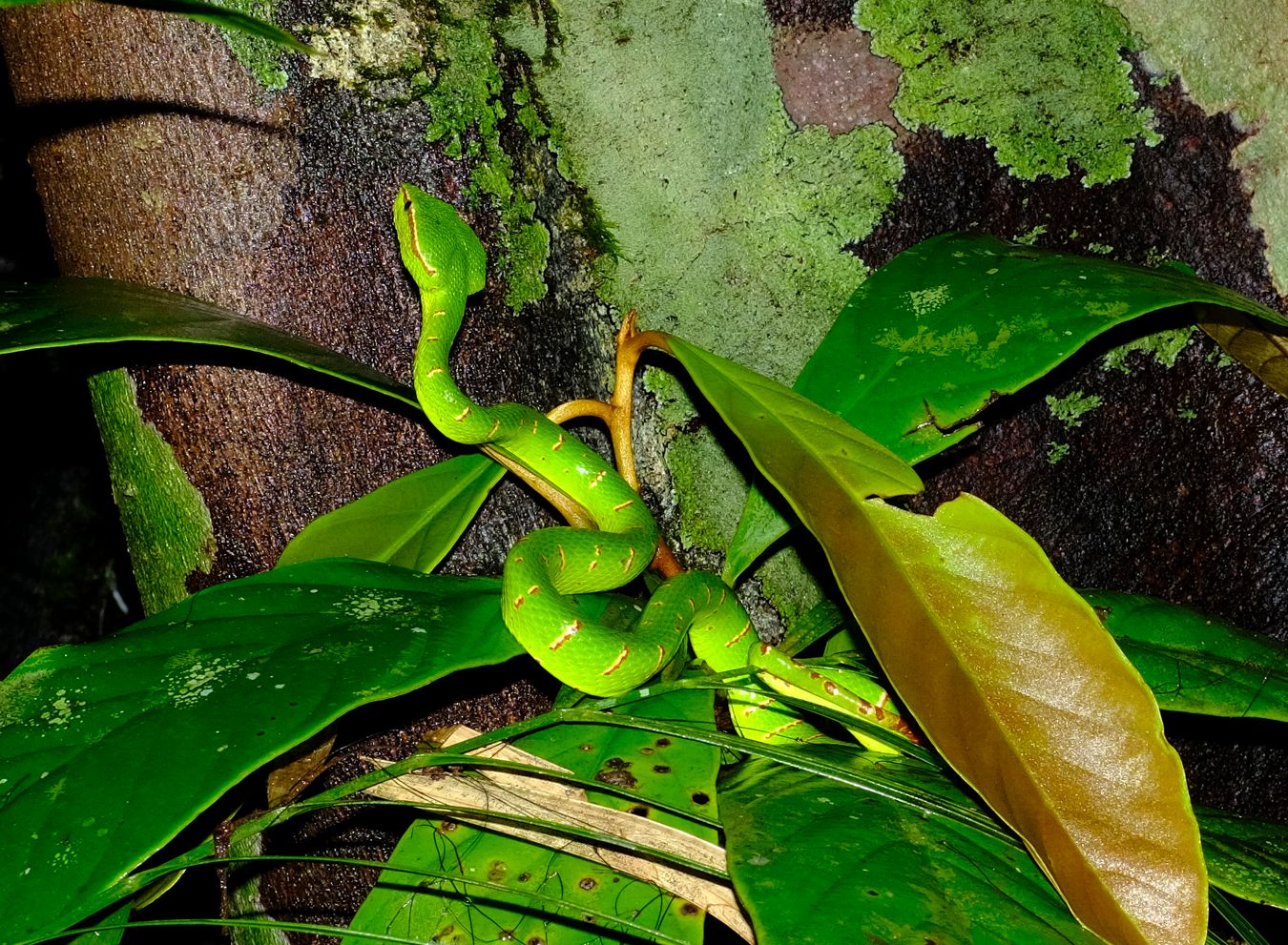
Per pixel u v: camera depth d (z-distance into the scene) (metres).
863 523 0.25
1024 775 0.22
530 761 0.25
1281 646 0.29
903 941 0.21
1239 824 0.27
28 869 0.21
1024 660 0.23
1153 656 0.28
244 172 0.29
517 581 0.27
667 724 0.24
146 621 0.25
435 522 0.30
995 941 0.21
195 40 0.29
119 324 0.26
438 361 0.29
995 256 0.29
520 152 0.31
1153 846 0.22
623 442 0.31
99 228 0.31
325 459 0.31
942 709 0.23
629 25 0.31
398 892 0.25
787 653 0.30
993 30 0.31
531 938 0.24
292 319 0.30
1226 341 0.31
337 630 0.25
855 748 0.27
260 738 0.22
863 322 0.29
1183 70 0.31
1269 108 0.31
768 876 0.21
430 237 0.29
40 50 0.30
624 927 0.23
